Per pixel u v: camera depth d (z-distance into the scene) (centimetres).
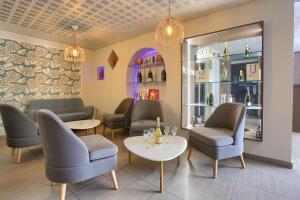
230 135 225
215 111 274
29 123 261
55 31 392
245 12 265
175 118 359
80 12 298
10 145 254
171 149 199
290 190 181
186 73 342
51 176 164
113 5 274
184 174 217
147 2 265
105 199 169
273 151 246
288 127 234
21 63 423
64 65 500
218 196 172
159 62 403
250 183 195
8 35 399
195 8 282
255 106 270
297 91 418
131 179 207
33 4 269
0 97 396
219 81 311
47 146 162
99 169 176
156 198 171
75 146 160
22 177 212
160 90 417
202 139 227
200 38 312
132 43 439
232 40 299
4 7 279
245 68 280
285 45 233
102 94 540
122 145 332
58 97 491
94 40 459
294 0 232
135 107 357
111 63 502
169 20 249
